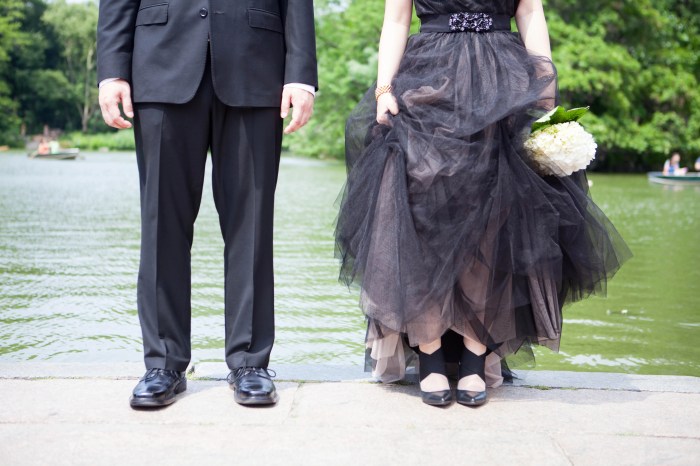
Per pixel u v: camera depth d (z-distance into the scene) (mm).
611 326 4910
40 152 28281
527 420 2326
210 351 4148
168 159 2410
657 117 25641
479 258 2449
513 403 2477
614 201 14078
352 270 2666
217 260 6832
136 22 2443
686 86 25578
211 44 2377
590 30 24625
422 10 2676
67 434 2156
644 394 2578
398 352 2619
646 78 25359
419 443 2127
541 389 2621
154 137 2396
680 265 7141
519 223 2457
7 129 45250
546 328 2512
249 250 2494
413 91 2543
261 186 2482
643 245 8422
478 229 2418
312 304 5238
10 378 2604
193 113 2408
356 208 2652
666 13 27594
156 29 2400
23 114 50812
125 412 2324
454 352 2682
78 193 13656
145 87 2385
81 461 1985
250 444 2102
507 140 2510
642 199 14547
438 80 2551
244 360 2504
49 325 4652
